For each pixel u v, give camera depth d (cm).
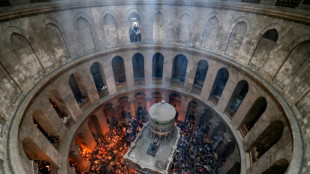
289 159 928
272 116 1252
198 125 2569
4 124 984
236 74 1703
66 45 1630
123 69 2548
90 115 2103
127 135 2470
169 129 1847
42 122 1468
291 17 1133
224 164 1888
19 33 1190
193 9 1827
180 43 2095
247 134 1552
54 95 1642
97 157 2172
